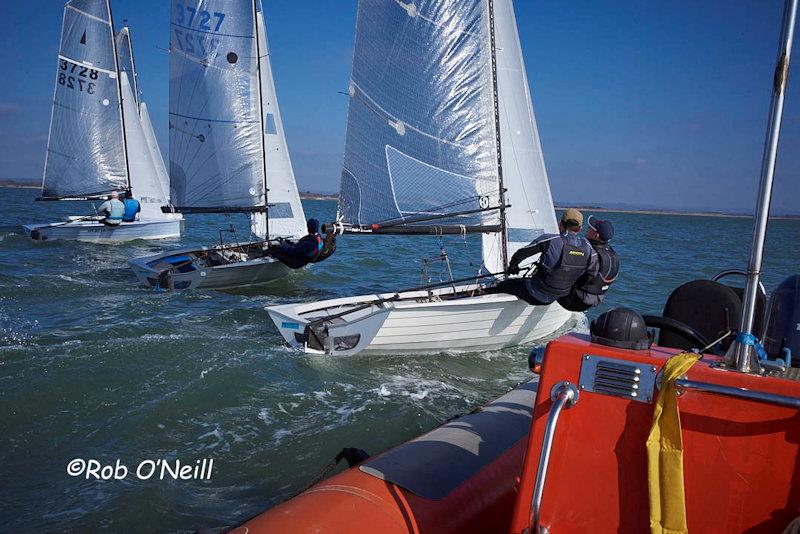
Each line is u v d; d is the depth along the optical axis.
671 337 3.64
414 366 7.38
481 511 2.75
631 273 16.64
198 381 6.27
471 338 7.92
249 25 14.24
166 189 24.58
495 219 9.12
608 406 1.93
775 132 1.85
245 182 14.68
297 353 7.43
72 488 4.28
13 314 9.19
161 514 3.97
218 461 4.75
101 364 6.66
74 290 11.40
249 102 14.45
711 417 1.79
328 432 5.29
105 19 18.98
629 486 1.90
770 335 2.70
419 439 3.36
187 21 13.84
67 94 18.81
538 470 1.87
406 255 19.12
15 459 4.69
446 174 9.00
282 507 2.54
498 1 9.32
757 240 1.87
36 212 37.72
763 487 1.72
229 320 9.37
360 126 9.36
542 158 9.63
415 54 8.85
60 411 5.53
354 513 2.46
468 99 8.83
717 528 1.77
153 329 8.51
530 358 2.34
